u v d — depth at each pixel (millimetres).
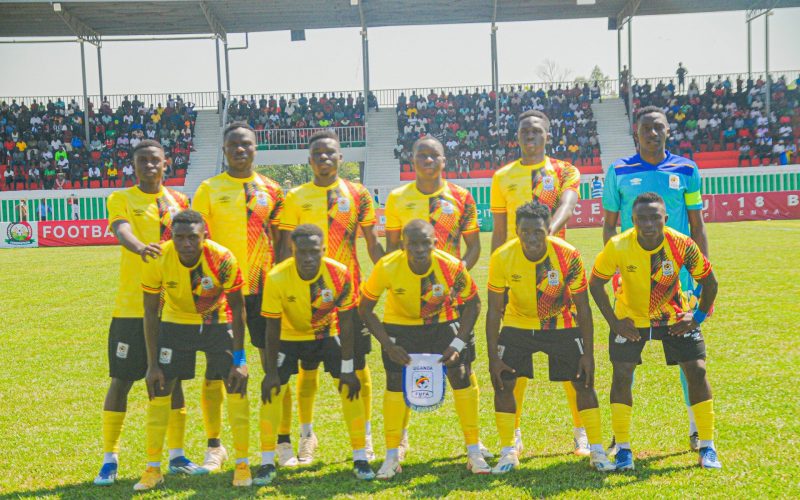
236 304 5258
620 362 5273
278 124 38438
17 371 8609
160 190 5734
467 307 5441
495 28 36500
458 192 6129
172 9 34719
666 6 36812
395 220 6121
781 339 8906
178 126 37750
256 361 8953
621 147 37094
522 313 5438
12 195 31953
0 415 6871
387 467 5227
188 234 4957
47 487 5121
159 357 5238
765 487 4645
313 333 5477
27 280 17438
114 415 5309
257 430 6430
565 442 5840
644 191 5730
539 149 6227
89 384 7992
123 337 5367
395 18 37094
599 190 31094
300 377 5848
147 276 5133
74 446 5988
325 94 39281
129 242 5258
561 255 5262
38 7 33688
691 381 5191
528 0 34844
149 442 5160
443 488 4875
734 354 8266
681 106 37312
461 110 37688
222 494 4902
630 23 36219
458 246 6129
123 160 36531
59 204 31375
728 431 5750
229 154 5832
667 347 5332
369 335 5988
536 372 7957
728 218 29641
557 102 37719
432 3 34938
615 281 5711
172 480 5246
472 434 5289
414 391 5266
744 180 30891
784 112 36125
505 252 5328
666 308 5273
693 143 36281
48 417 6809
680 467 5102
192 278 5137
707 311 5215
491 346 5367
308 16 36438
